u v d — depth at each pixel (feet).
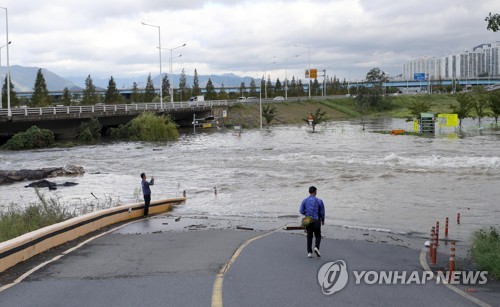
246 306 28.94
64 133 234.79
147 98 479.82
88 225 57.82
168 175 120.98
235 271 37.70
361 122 369.50
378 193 92.84
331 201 86.12
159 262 40.91
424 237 58.85
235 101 375.66
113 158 157.48
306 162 140.26
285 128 308.60
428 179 107.14
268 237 55.36
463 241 56.44
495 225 65.72
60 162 148.77
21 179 115.14
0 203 84.74
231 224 66.49
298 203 85.87
